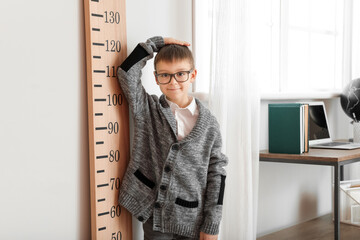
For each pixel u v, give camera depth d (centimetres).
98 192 154
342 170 291
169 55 150
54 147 147
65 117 150
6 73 134
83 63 154
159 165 156
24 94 139
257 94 207
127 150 165
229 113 198
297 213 277
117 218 161
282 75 269
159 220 155
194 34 200
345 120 314
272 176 259
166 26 188
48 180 146
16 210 138
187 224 154
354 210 262
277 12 266
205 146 158
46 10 143
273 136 223
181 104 159
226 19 190
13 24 135
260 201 252
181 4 195
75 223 154
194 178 155
